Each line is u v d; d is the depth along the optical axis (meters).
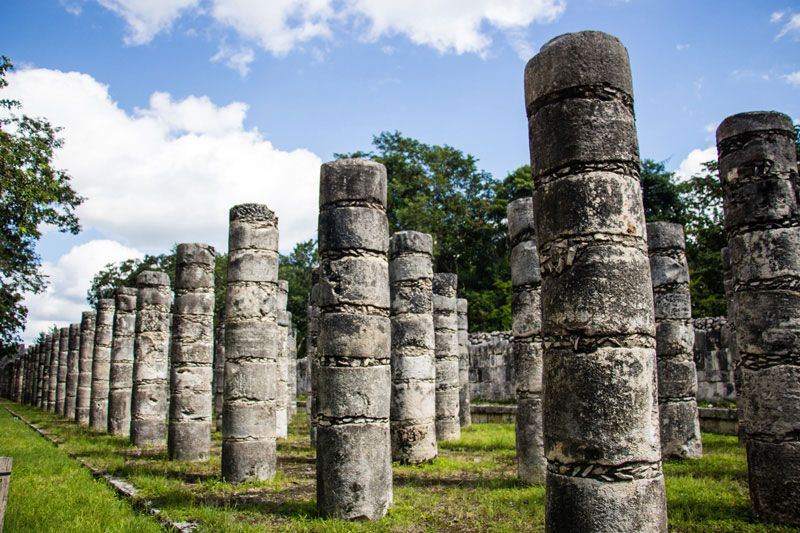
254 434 11.17
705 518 7.84
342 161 9.31
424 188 36.41
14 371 49.59
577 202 5.86
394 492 9.73
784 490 7.67
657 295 13.44
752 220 8.62
